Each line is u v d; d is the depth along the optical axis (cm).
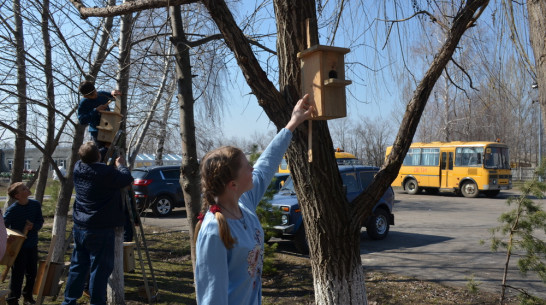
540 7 203
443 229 1171
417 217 1440
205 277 173
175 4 363
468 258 805
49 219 1371
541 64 203
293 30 319
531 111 303
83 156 412
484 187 2080
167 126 823
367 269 730
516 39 262
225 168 185
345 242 344
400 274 694
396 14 402
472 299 559
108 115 443
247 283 185
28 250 547
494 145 2116
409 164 2414
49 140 725
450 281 648
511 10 261
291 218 838
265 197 755
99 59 636
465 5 339
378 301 559
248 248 184
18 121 664
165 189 1500
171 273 721
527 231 459
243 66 317
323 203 334
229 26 314
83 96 468
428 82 348
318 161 327
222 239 172
